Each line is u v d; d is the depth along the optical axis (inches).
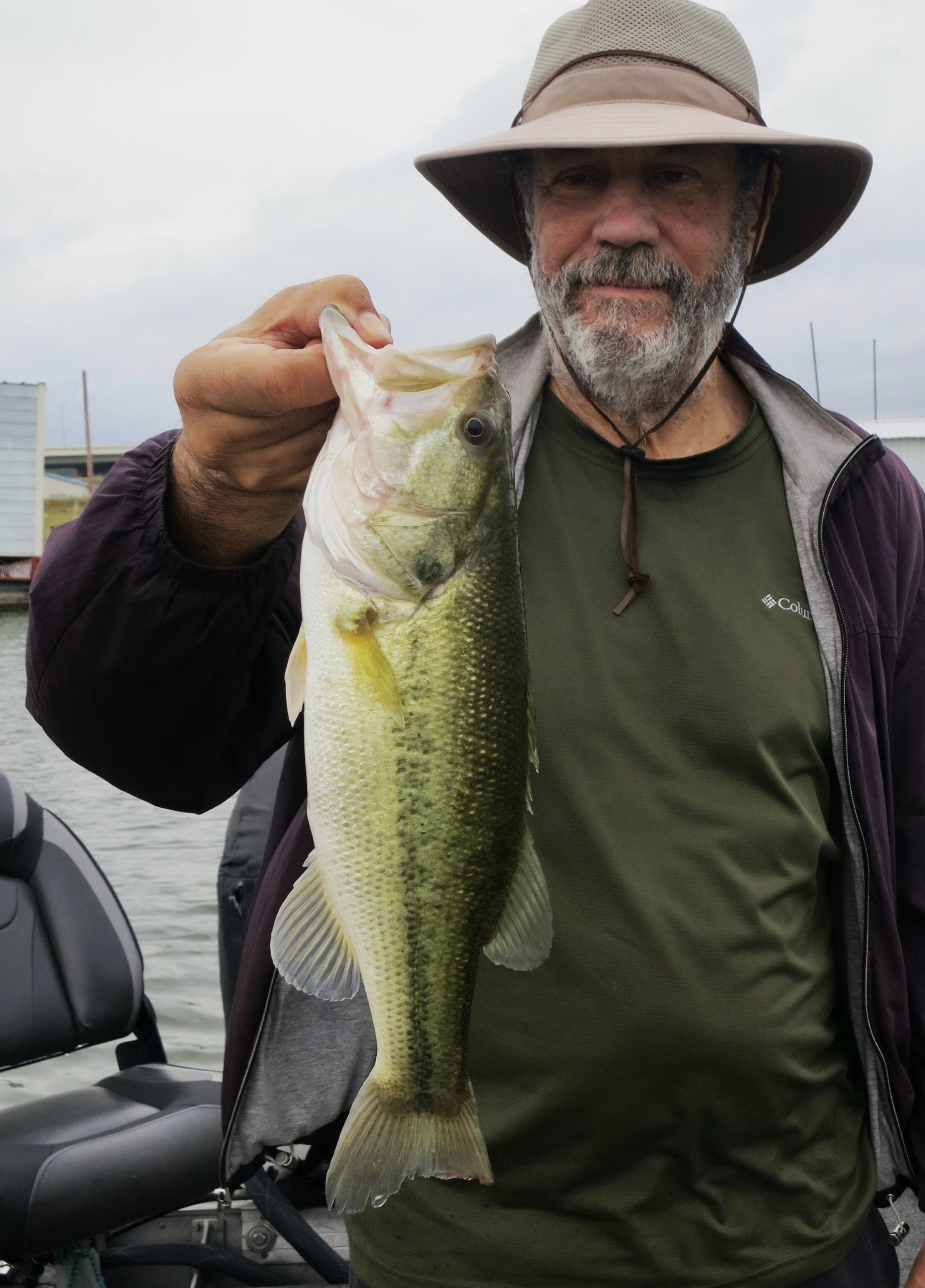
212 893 122.9
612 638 35.4
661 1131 33.9
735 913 34.1
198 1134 54.1
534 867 30.9
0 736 212.5
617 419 38.2
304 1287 53.5
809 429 38.3
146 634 31.8
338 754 29.2
